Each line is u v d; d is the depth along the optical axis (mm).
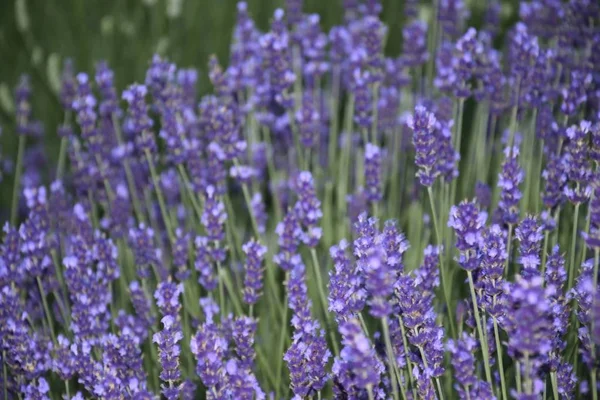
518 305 3221
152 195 6066
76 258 4359
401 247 3609
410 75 6348
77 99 5336
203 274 4613
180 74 6000
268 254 5258
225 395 3467
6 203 6621
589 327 3666
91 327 4289
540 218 4379
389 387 3875
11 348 4008
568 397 3764
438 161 4547
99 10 7852
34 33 7793
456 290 4688
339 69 6301
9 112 7043
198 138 5809
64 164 6891
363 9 6133
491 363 3934
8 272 4418
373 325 4574
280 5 7797
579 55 5656
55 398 4512
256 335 4844
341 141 6188
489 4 6629
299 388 3703
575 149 3971
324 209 5430
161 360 3578
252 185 5930
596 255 3453
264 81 5715
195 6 7562
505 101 5348
